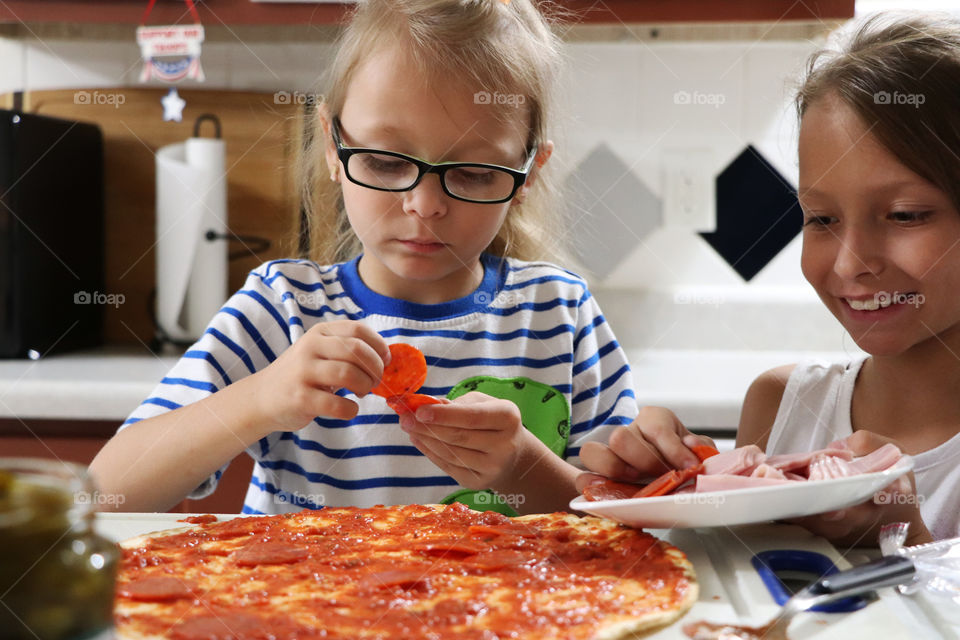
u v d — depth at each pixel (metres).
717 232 2.05
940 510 1.04
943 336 1.06
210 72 2.07
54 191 1.85
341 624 0.59
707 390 1.60
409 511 0.87
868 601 0.66
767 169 2.03
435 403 0.98
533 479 1.06
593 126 2.04
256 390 1.00
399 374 0.98
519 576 0.69
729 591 0.69
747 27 1.85
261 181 2.01
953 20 1.09
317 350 0.96
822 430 1.18
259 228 2.02
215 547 0.75
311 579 0.68
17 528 0.47
